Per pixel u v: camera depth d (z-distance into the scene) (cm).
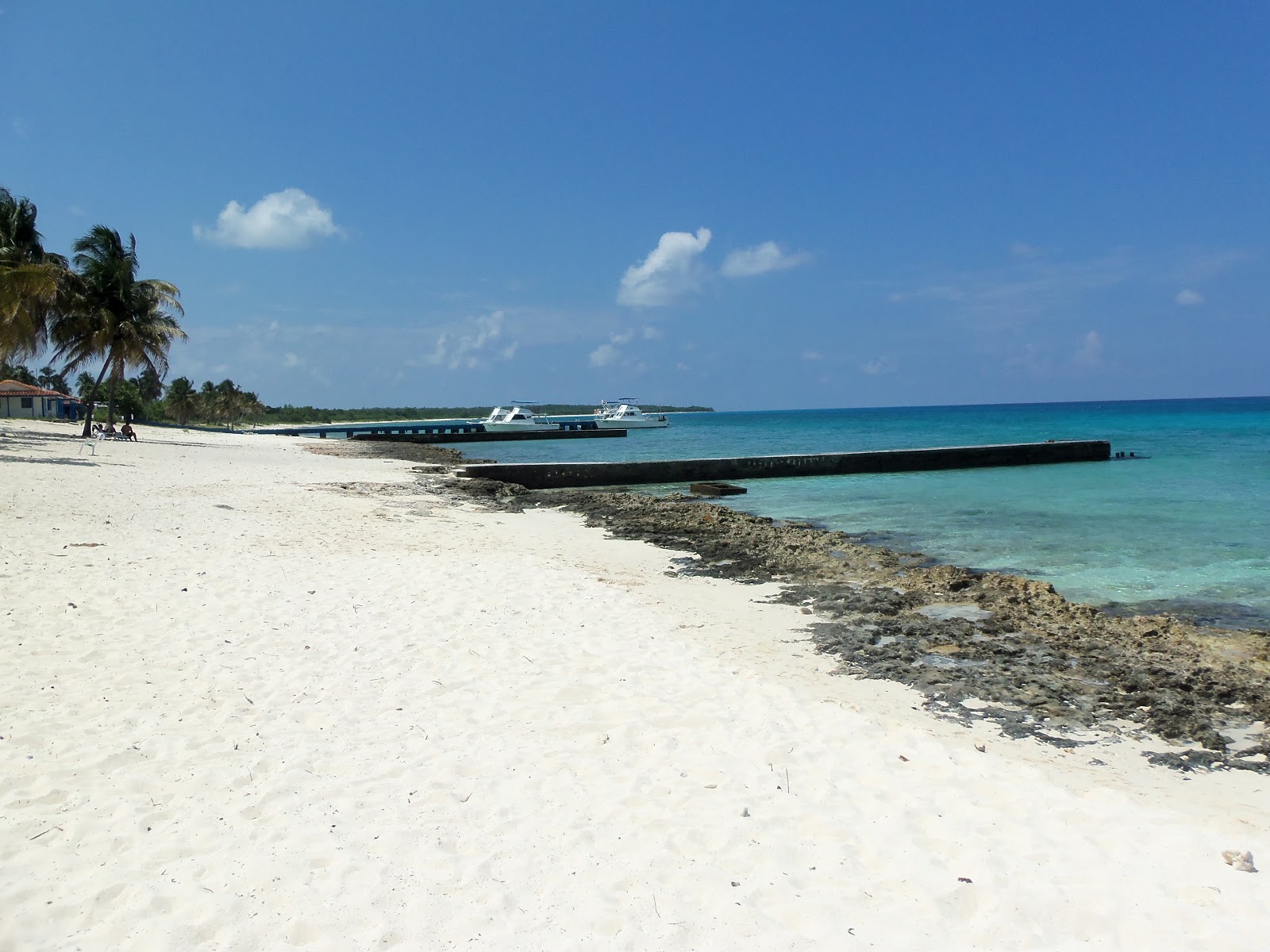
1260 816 599
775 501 2831
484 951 391
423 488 2727
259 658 805
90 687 700
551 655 882
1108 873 479
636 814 536
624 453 5981
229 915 409
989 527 2181
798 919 426
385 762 598
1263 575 1552
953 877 469
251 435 6875
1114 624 1166
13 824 480
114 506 1692
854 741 682
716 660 912
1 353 2983
